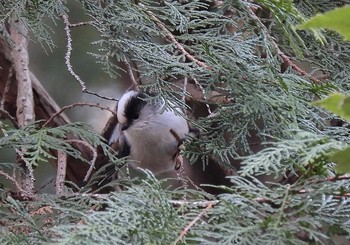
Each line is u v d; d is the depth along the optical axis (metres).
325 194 2.69
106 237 2.46
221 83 4.32
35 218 3.23
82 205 3.34
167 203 2.69
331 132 3.45
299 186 2.70
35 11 4.42
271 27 4.50
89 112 8.31
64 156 4.89
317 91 3.73
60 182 4.41
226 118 4.32
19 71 5.89
